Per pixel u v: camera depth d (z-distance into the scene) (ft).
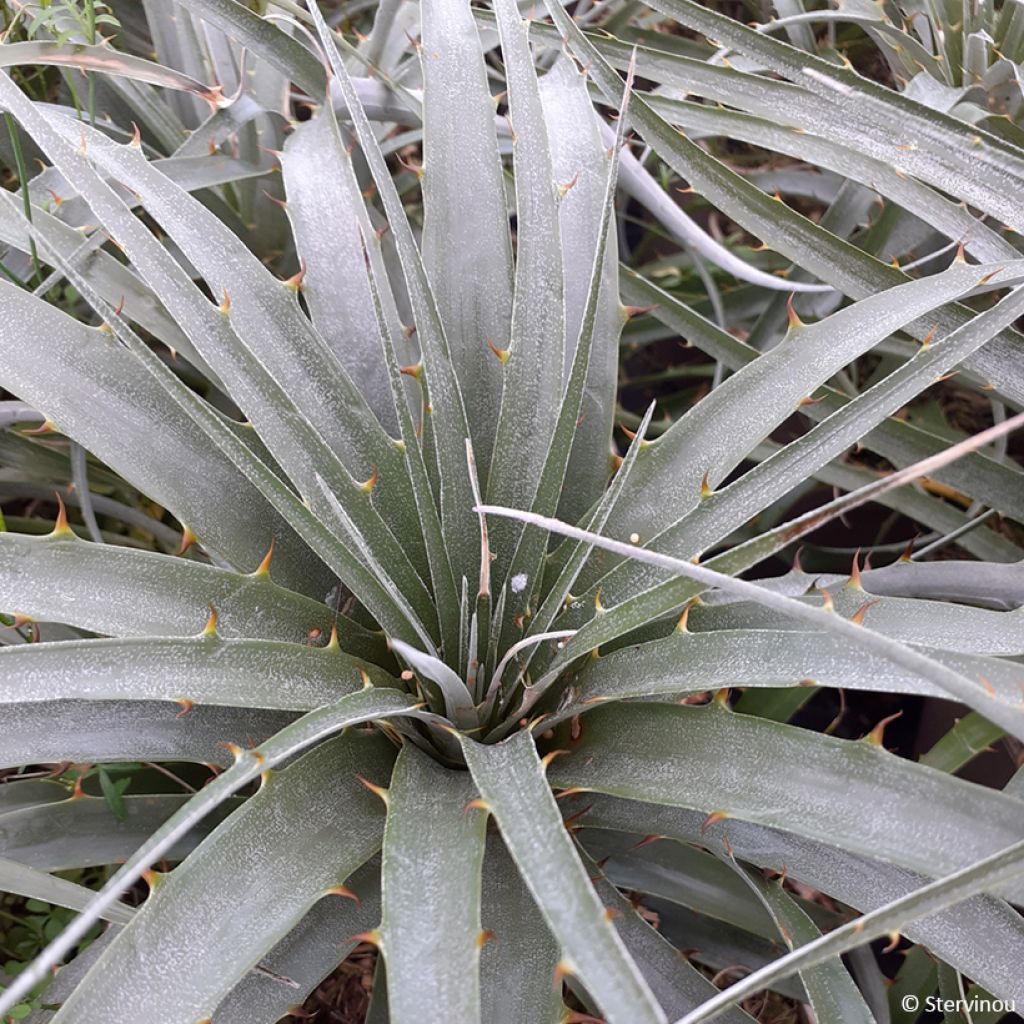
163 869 1.27
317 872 0.92
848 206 1.60
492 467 1.13
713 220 2.03
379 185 1.02
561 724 1.07
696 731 0.97
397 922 0.80
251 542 1.11
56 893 0.95
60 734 1.01
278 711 1.08
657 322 1.83
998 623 1.02
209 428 0.93
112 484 1.55
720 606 1.12
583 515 1.18
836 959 1.00
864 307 1.14
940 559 1.77
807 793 0.90
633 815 1.07
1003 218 1.28
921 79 1.52
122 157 1.14
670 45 1.76
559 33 1.43
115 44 1.75
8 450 1.41
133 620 0.99
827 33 2.16
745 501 1.03
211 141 1.42
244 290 1.13
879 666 0.90
